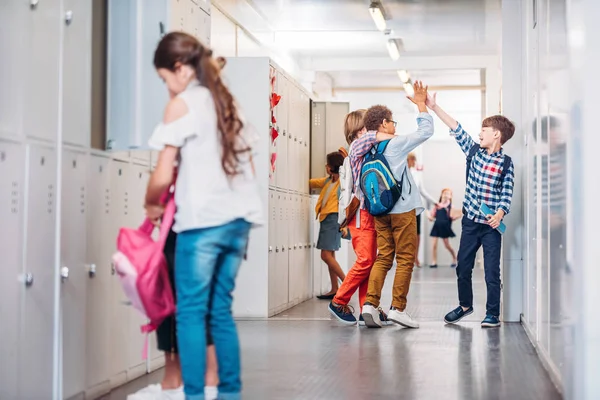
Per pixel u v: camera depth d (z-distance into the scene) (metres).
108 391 4.48
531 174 6.75
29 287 3.69
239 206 3.77
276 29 14.38
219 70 3.88
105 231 4.45
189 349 3.72
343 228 8.06
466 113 22.67
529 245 6.89
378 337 6.84
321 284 11.66
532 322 6.51
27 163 3.68
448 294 11.48
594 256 3.66
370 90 20.89
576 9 3.86
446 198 20.34
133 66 4.52
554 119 4.81
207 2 5.75
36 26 3.80
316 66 17.17
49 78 3.89
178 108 3.70
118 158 4.62
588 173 3.67
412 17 13.33
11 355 3.54
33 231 3.73
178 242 3.75
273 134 8.62
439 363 5.49
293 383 4.76
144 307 3.74
